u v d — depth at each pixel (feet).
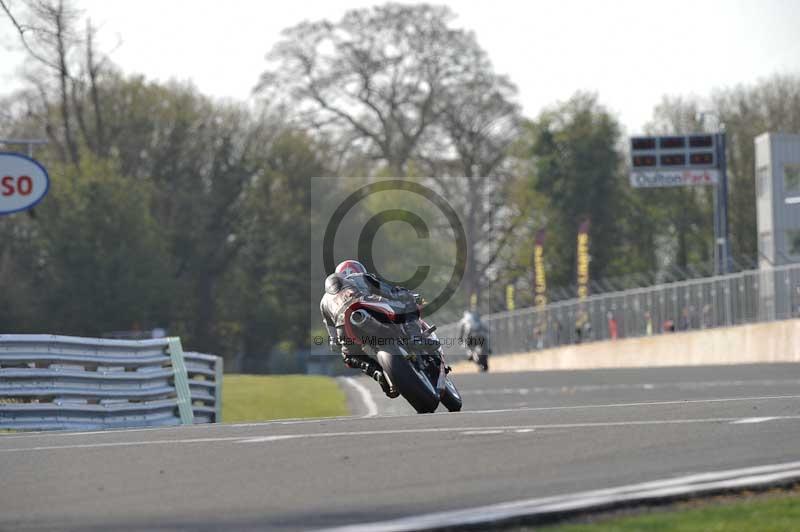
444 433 109.09
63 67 325.21
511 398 267.18
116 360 183.62
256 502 79.20
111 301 651.66
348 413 260.42
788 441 98.63
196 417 200.44
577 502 74.69
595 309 537.24
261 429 121.08
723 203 534.37
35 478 92.27
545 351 577.02
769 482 81.35
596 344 523.29
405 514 73.61
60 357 177.68
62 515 77.20
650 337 479.82
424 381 139.64
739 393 228.84
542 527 69.92
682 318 464.24
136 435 120.06
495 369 644.27
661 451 94.89
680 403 133.18
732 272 488.85
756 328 404.57
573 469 87.81
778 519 70.90
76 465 98.02
